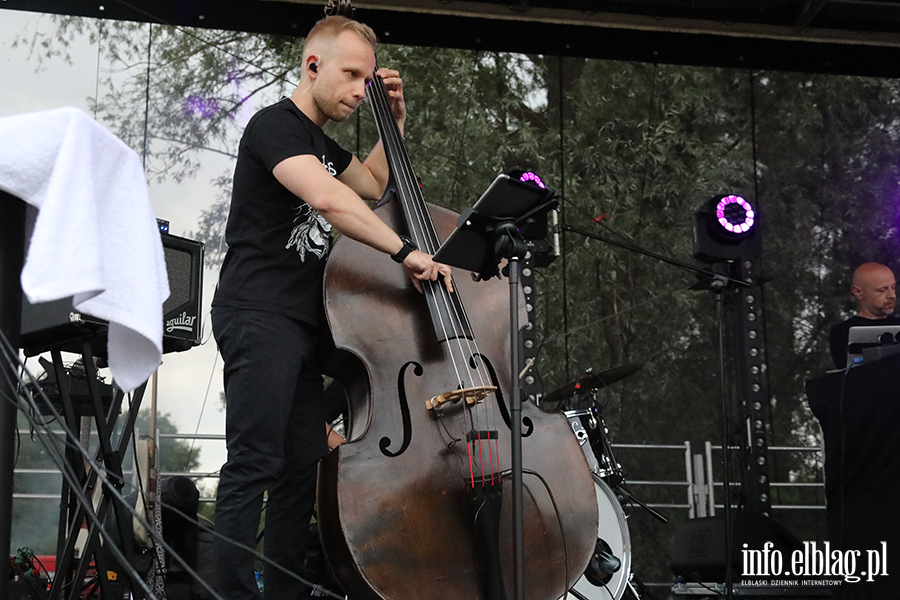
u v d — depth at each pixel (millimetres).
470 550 2062
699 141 5609
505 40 4902
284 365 2168
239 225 2283
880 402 2850
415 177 2555
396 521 2029
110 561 3010
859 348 3258
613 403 5316
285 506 2305
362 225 2195
